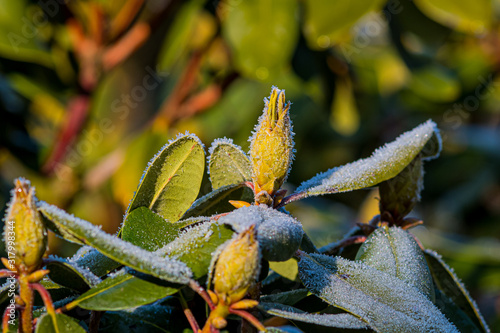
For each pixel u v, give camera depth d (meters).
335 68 1.20
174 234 0.54
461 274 0.96
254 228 0.49
